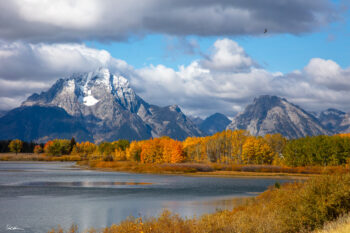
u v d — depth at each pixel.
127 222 23.95
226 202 51.16
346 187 19.22
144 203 50.47
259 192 66.62
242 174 116.81
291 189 32.25
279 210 22.44
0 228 33.47
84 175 112.62
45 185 78.06
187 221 24.58
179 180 96.50
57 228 33.47
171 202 51.41
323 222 18.61
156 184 83.31
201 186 78.44
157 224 22.64
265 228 19.17
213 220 22.84
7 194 61.28
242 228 19.81
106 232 23.92
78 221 36.97
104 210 44.09
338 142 125.19
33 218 38.91
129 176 110.38
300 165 130.75
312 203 19.64
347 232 15.02
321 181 20.48
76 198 56.34
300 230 18.34
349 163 116.94
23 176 105.25
